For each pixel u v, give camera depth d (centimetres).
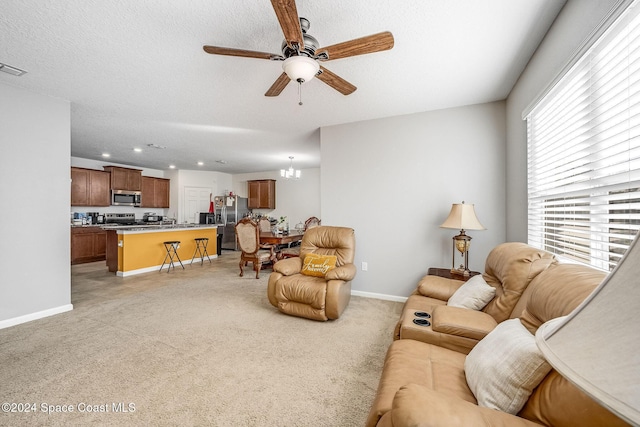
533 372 94
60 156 306
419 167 348
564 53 168
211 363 206
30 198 283
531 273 162
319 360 211
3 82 265
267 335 254
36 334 252
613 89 130
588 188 153
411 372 126
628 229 126
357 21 180
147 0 162
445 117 335
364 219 378
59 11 171
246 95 298
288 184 836
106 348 227
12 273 271
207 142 502
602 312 40
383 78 257
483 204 319
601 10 131
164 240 569
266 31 191
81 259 613
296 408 159
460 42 203
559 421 80
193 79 261
